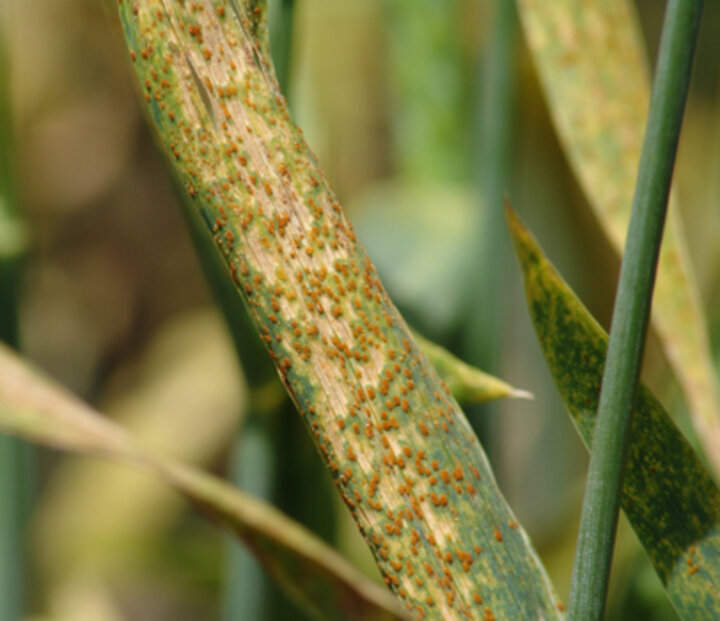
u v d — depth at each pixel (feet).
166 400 2.56
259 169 0.78
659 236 0.74
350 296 0.78
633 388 0.75
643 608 1.03
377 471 0.78
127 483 2.24
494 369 1.20
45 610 2.08
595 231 1.43
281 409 0.99
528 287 0.80
